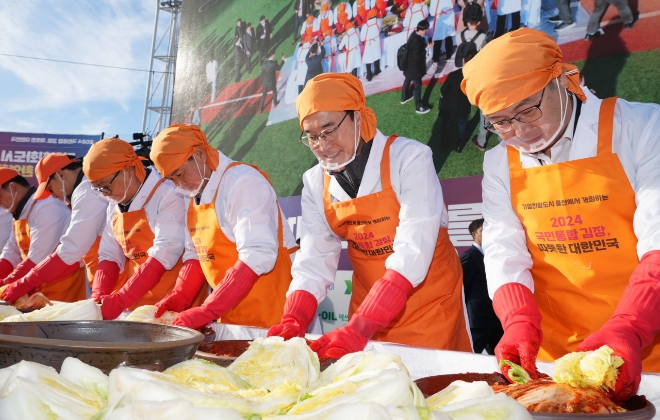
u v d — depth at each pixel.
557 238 1.50
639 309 1.10
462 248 3.40
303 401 0.52
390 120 3.79
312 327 2.56
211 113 5.66
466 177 3.37
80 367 0.60
